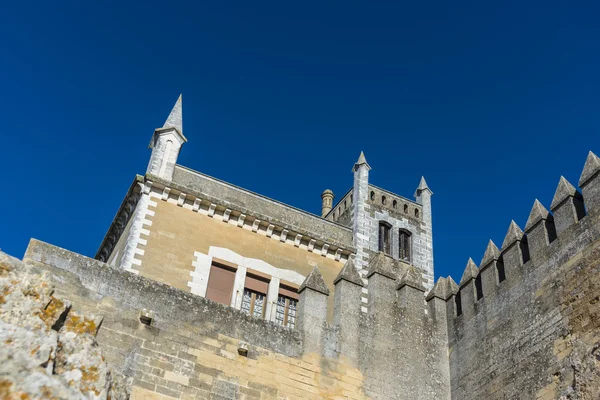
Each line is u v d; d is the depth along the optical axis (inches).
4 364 446.9
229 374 753.6
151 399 692.7
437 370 912.3
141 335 723.4
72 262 722.8
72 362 508.4
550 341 743.7
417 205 1476.4
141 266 1043.9
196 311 772.0
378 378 858.8
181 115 1247.5
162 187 1125.7
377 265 973.8
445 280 1010.7
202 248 1111.0
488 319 874.8
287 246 1205.7
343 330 875.4
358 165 1461.6
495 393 808.3
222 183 1213.7
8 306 513.0
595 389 649.6
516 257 855.7
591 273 716.0
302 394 791.1
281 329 825.5
